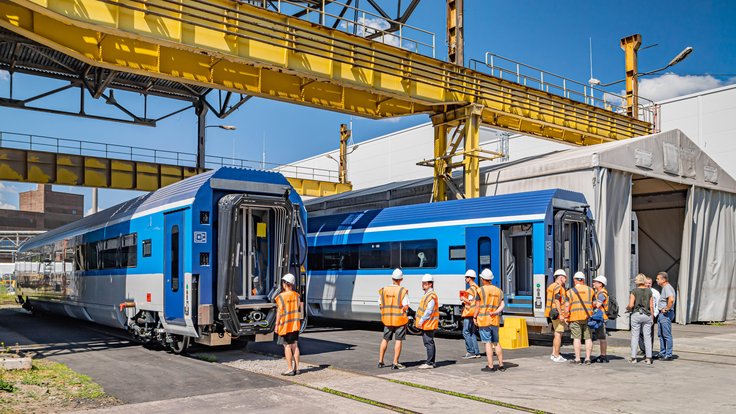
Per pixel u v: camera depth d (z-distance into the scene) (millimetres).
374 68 20859
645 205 26422
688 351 14766
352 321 23984
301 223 14047
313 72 19641
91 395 9445
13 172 32219
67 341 17547
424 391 9719
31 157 32688
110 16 15625
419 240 18719
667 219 26141
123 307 15898
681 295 23641
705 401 9055
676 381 10648
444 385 10227
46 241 26688
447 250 17859
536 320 15453
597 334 12797
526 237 17469
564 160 20578
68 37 16531
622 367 12172
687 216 23938
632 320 12852
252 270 13758
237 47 17953
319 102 21844
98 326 23344
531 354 14078
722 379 10867
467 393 9578
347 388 9961
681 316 23531
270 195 13797
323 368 12031
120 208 18547
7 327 22984
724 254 25281
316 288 22297
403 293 12016
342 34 20250
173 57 18641
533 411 8406
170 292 13617
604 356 12836
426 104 23219
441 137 25156
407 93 22078
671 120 33031
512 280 16984
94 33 17078
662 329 13297
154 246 14617
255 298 13508
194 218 12883
